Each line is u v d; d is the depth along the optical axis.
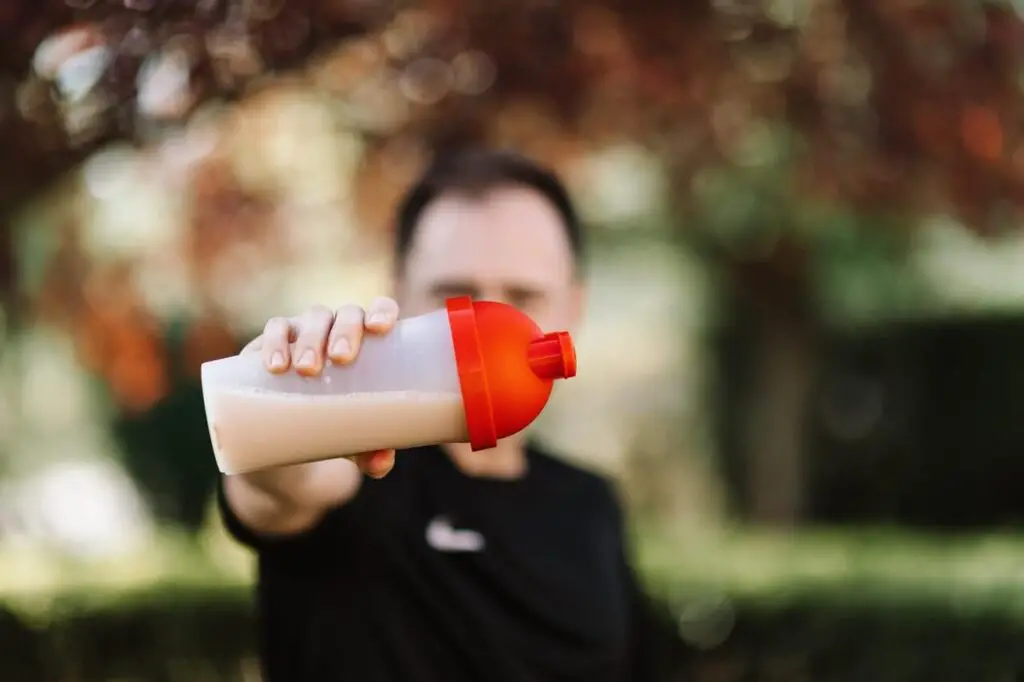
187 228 4.23
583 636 1.74
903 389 9.42
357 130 3.85
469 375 1.09
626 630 1.91
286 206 4.50
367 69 3.46
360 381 1.11
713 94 3.63
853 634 3.41
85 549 6.80
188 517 10.34
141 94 2.56
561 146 4.16
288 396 1.10
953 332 9.15
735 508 10.16
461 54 3.29
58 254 3.78
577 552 1.80
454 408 1.10
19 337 4.74
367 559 1.54
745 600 3.44
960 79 3.46
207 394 1.11
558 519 1.83
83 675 3.32
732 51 3.50
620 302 10.45
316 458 1.12
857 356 9.48
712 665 3.44
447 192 1.75
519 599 1.68
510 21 3.14
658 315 10.55
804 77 3.61
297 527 1.46
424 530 1.62
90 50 2.43
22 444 9.91
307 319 1.11
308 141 4.40
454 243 1.71
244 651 3.40
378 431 1.11
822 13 3.44
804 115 3.77
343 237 4.88
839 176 3.98
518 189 1.78
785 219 6.45
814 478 9.66
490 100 3.46
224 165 4.04
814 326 8.59
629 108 3.73
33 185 2.75
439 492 1.68
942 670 3.39
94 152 2.67
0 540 7.42
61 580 3.55
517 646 1.66
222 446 1.10
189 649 3.38
